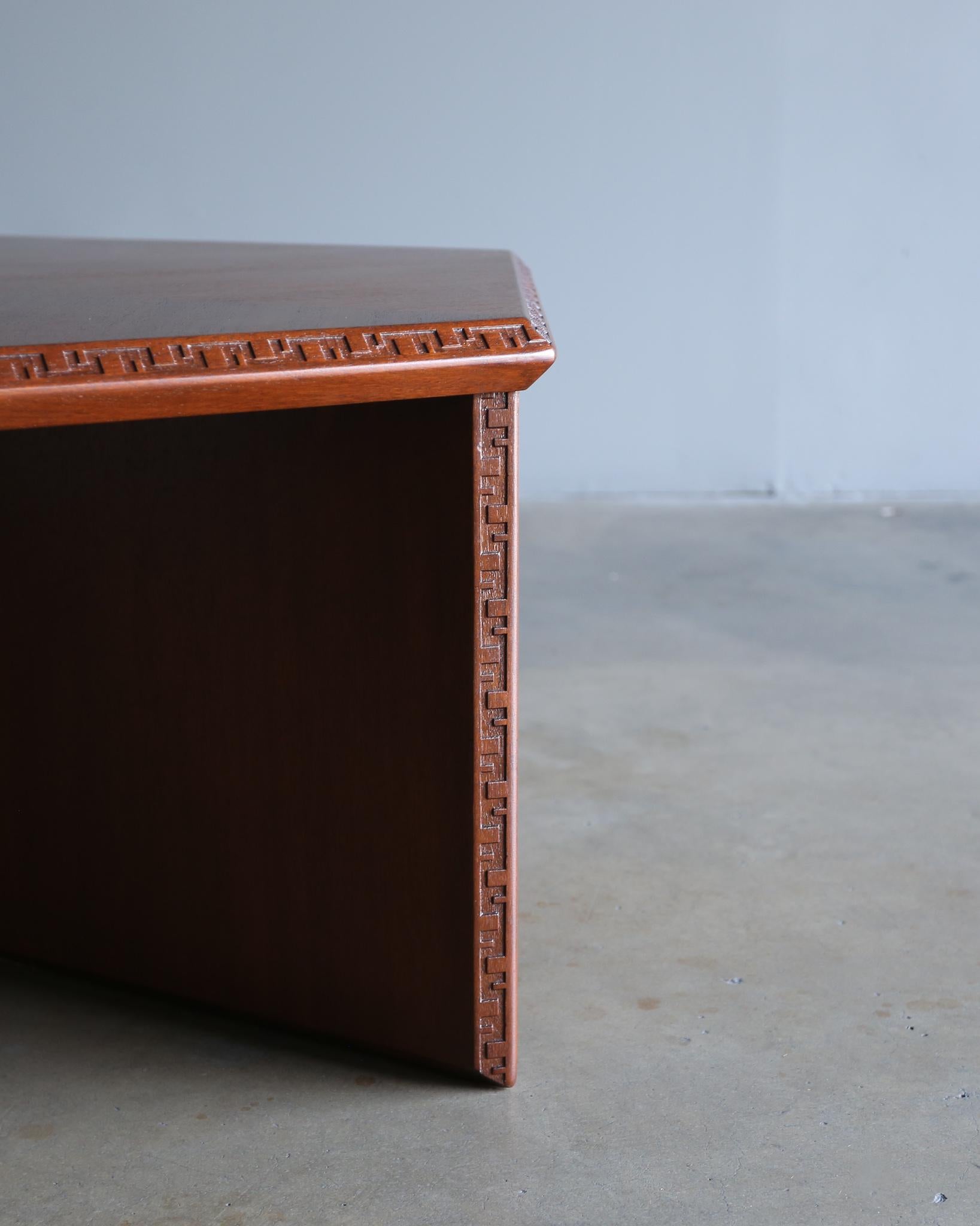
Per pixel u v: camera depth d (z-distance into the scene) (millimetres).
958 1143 1341
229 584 1421
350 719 1382
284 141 4473
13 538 1547
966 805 2211
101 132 4438
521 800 2242
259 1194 1267
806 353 4684
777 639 3168
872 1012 1590
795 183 4516
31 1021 1587
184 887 1562
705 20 4371
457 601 1279
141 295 1396
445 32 4383
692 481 4816
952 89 4438
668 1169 1301
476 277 1596
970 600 3475
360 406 1290
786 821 2150
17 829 1667
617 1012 1594
